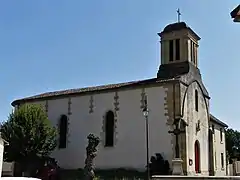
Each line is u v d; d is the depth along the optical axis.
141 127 36.75
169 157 34.53
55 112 42.75
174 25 41.16
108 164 37.72
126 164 36.66
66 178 37.03
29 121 38.06
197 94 40.19
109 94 39.50
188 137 35.97
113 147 37.91
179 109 35.34
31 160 37.41
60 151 41.31
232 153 81.25
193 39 41.53
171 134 34.97
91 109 40.28
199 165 38.12
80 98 41.38
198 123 39.19
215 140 47.12
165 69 40.22
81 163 39.72
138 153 36.25
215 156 46.19
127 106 38.03
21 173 36.94
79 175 37.16
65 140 41.44
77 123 40.94
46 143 38.47
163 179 12.33
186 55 39.62
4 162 37.06
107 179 34.25
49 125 39.47
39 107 40.25
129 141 37.06
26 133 37.38
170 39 40.88
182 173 32.44
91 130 39.81
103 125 39.12
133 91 38.06
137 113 37.28
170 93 36.00
